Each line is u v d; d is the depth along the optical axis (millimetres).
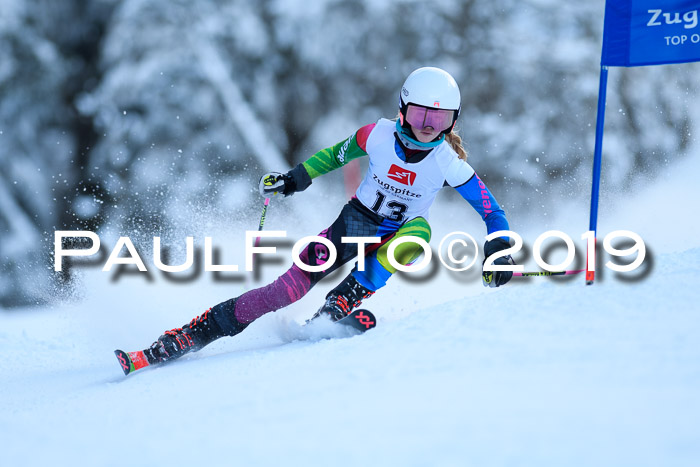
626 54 10133
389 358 7383
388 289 15852
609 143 36250
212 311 10477
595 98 36938
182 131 37406
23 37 39281
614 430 4707
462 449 4707
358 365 7352
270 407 6344
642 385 5508
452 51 37688
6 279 37406
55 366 12781
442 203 34062
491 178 37062
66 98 39969
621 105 36719
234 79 38062
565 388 5641
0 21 39031
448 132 10117
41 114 39438
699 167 35812
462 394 5816
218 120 37594
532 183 36688
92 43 40312
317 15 37625
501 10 38156
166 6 37531
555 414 5102
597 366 6105
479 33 37781
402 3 37562
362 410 5789
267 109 38188
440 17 37594
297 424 5711
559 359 6441
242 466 4996
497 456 4527
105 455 5762
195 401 7094
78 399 8695
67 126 39875
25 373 12344
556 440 4652
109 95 37562
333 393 6434
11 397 9820
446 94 9664
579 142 36812
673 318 7324
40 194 38812
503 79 37219
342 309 10352
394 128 10320
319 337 10344
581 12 38062
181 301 16172
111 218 37094
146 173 37094
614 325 7359
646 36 10016
